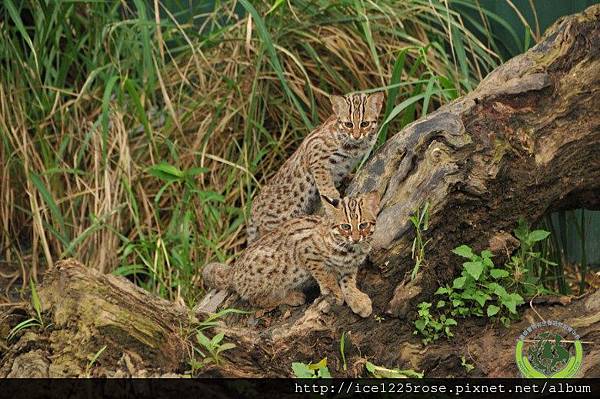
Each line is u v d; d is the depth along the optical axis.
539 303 10.09
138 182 13.53
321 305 9.94
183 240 12.51
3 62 14.31
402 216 9.94
